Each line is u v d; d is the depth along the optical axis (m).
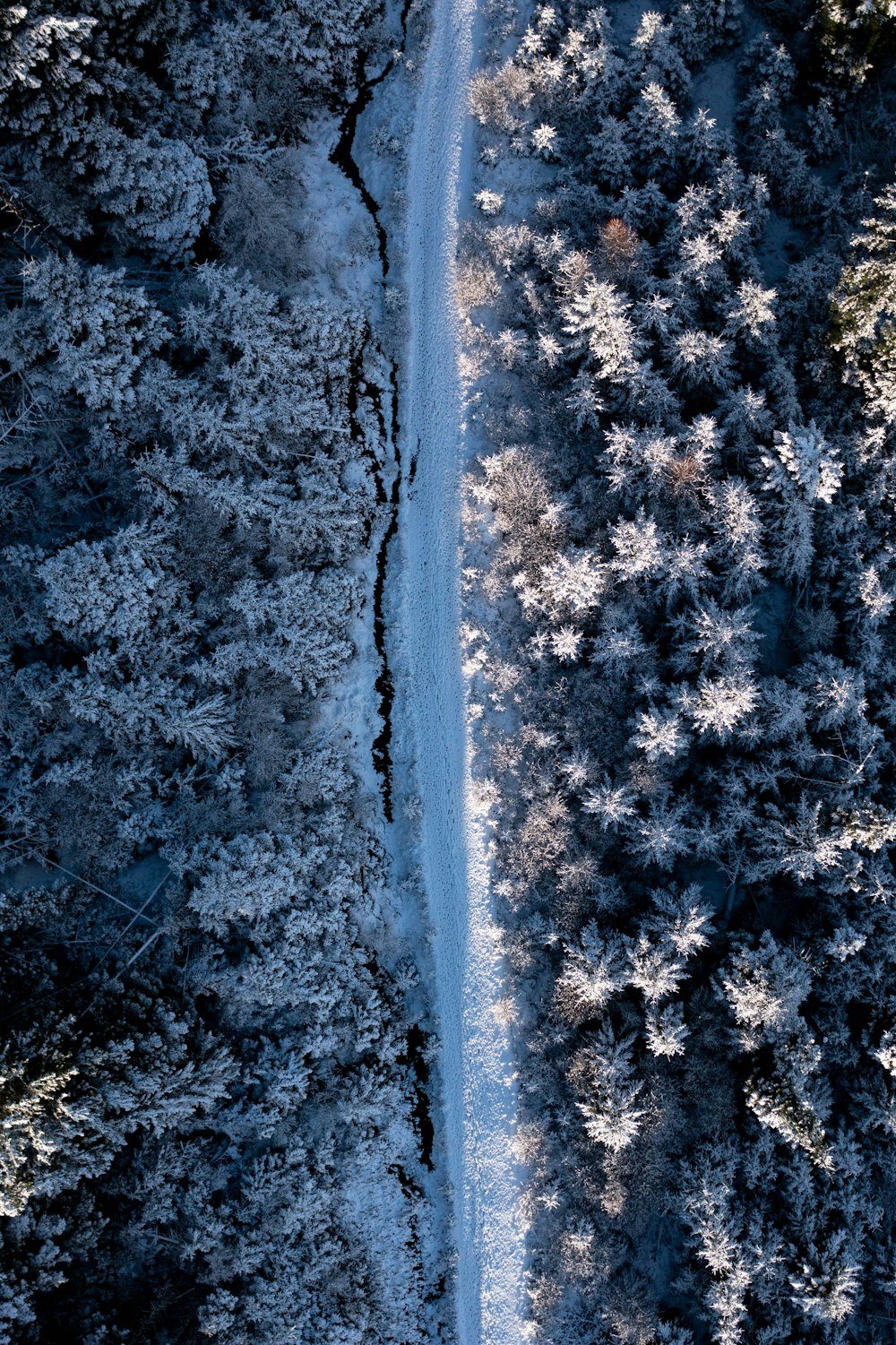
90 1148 19.06
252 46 23.77
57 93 19.50
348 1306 22.47
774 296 23.17
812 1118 20.88
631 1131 21.88
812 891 23.22
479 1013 24.08
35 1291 18.77
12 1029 18.62
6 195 20.39
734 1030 22.00
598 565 23.44
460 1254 23.55
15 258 21.38
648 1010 22.41
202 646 23.14
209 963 22.08
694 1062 22.41
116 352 21.16
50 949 21.23
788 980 21.70
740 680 22.52
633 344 23.41
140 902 22.38
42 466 22.16
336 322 24.19
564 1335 22.84
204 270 22.25
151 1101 19.80
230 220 23.28
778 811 22.81
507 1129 23.62
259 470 23.52
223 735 22.41
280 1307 21.53
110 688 21.59
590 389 24.09
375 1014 23.77
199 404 22.39
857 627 23.94
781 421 23.95
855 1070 22.84
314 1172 22.64
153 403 21.94
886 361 22.48
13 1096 17.36
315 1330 22.00
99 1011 19.89
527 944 23.75
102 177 20.80
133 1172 20.73
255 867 22.25
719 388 24.16
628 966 22.44
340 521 24.09
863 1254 22.64
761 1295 21.92
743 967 22.05
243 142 23.62
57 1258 19.05
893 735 24.00
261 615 22.98
